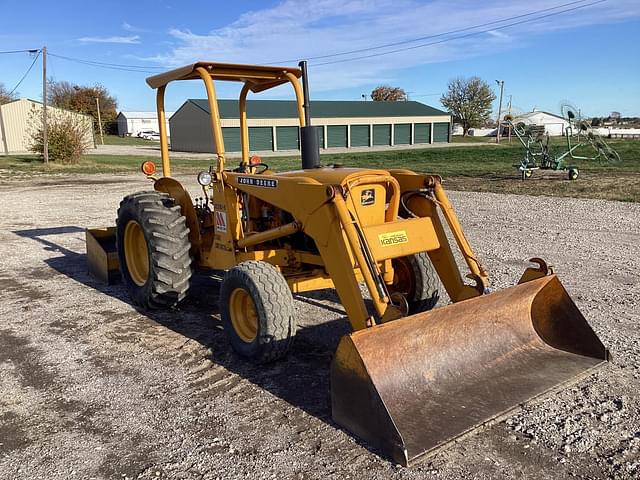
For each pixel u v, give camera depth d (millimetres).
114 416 3703
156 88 5801
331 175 4387
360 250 3816
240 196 5098
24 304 6105
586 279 6473
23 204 14023
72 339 5066
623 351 4453
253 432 3471
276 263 4992
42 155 31031
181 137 49750
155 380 4215
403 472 3039
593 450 3209
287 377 4215
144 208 5477
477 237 9023
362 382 3273
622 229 9438
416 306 5078
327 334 5055
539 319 4410
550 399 3742
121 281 6910
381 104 54625
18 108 41594
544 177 18031
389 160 29047
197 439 3412
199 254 5719
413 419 3389
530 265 7152
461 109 78188
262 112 45000
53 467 3164
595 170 19578
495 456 3168
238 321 4539
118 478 3057
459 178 18641
